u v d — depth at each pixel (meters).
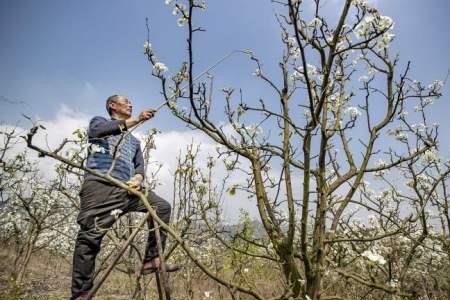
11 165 6.18
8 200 6.44
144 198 2.56
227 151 3.46
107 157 3.12
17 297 5.49
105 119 3.13
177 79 3.35
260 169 3.40
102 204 2.99
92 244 2.95
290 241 2.93
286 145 3.31
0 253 7.90
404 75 2.95
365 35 2.61
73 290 2.89
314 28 2.66
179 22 2.81
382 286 2.71
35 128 2.24
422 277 4.63
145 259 3.18
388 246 4.33
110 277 7.37
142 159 3.50
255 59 3.33
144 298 3.29
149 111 3.00
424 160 4.00
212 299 4.16
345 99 3.58
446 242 4.20
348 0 2.46
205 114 3.31
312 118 2.65
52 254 9.54
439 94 3.09
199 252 4.70
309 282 2.77
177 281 4.98
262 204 3.28
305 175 2.70
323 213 2.83
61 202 6.31
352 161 3.33
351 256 3.78
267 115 3.31
